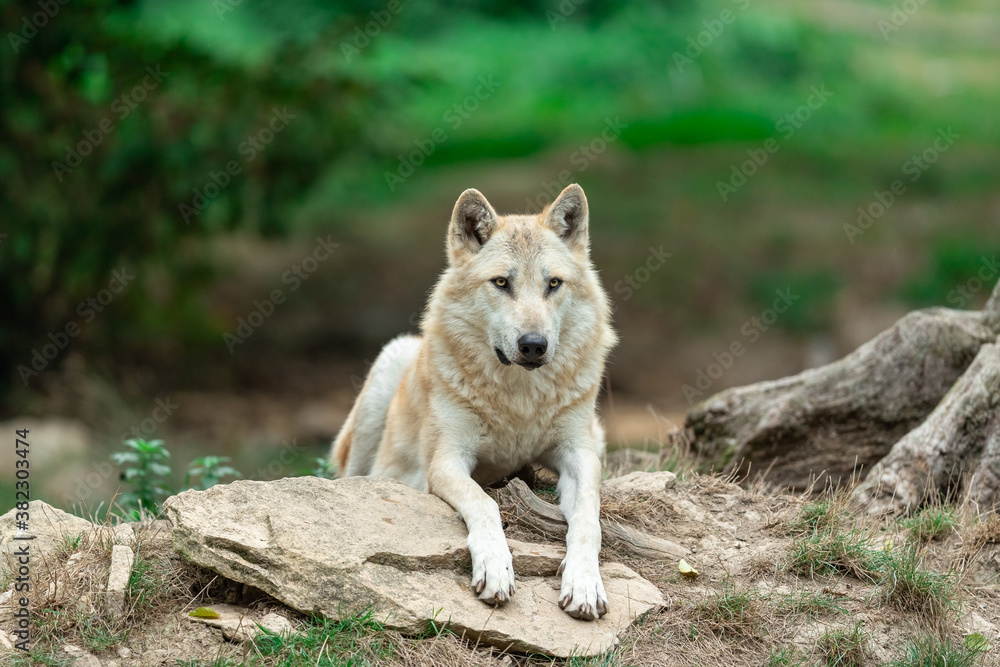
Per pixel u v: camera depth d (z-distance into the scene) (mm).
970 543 6414
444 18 32438
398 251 24562
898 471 7227
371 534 5504
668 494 6816
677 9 33688
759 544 6316
